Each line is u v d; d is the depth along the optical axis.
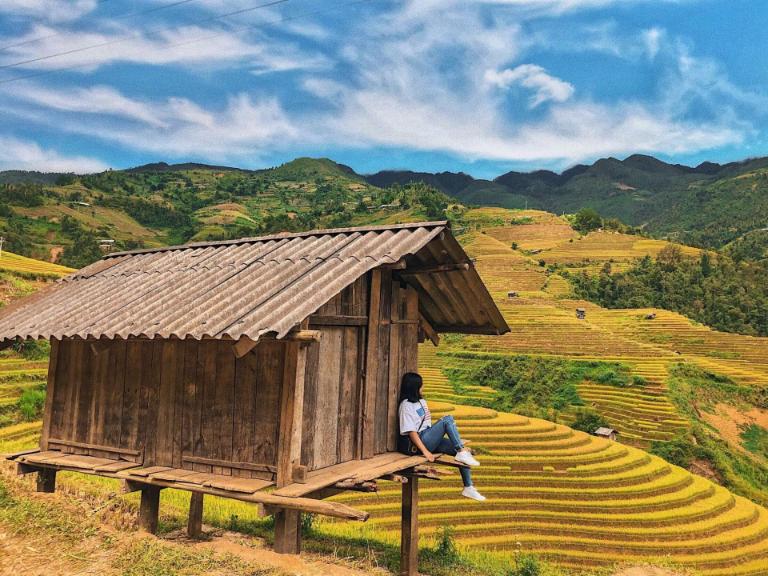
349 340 7.32
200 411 6.91
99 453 7.62
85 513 8.49
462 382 69.50
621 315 96.94
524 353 74.56
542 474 34.25
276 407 6.36
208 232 194.75
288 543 6.68
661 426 54.22
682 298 110.31
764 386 65.62
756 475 49.81
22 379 23.45
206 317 6.21
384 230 7.66
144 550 6.71
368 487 6.47
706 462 49.06
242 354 5.66
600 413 58.41
